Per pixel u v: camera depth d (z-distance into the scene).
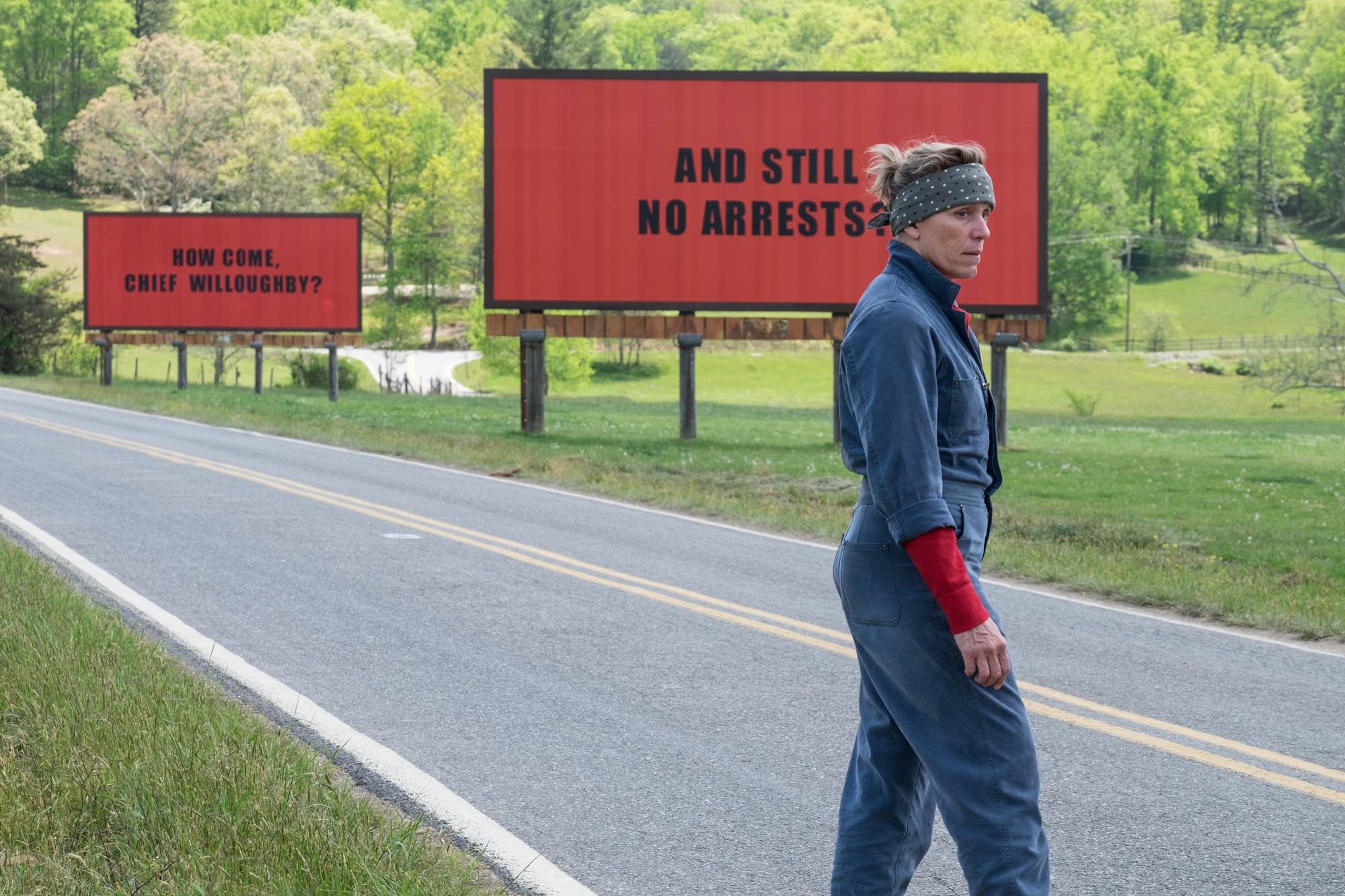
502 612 13.52
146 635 11.88
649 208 38.19
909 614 4.76
